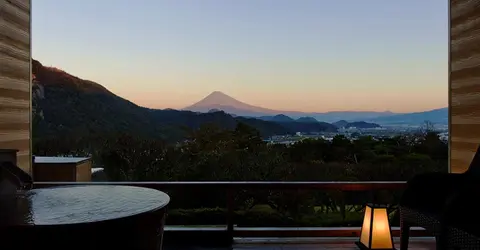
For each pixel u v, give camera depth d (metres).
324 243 3.52
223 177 4.72
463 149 3.45
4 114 3.34
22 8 3.69
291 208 4.09
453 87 3.63
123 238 1.88
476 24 3.23
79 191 2.57
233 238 3.64
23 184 2.67
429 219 2.46
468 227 2.12
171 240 3.62
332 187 3.55
